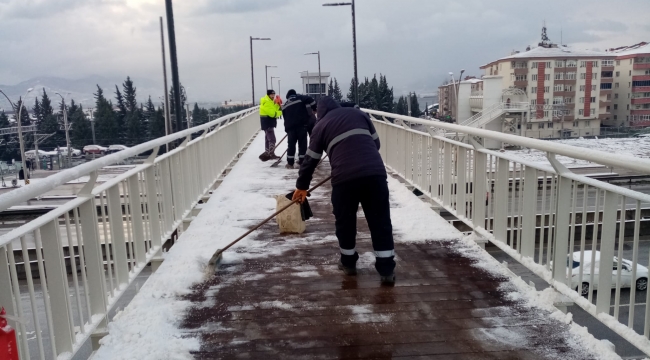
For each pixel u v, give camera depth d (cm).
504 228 410
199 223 556
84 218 309
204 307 346
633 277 264
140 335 306
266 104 1059
